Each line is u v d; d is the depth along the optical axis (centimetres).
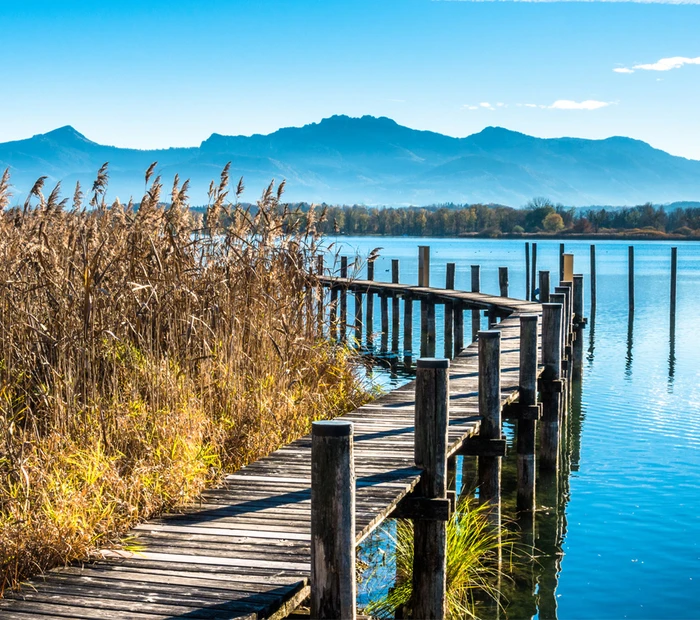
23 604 366
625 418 1302
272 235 958
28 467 532
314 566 353
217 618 348
